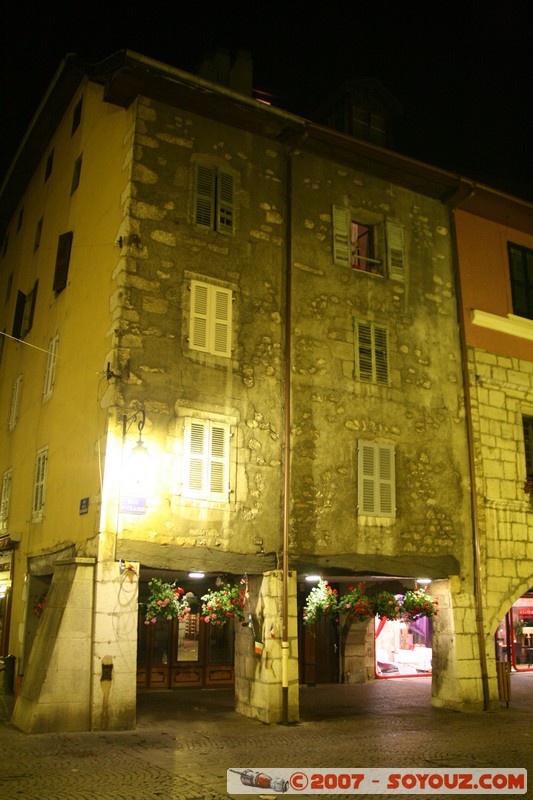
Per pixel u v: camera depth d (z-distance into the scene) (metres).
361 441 11.41
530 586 12.50
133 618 9.05
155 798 5.88
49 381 12.53
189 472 9.88
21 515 13.18
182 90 10.78
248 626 10.45
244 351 10.79
